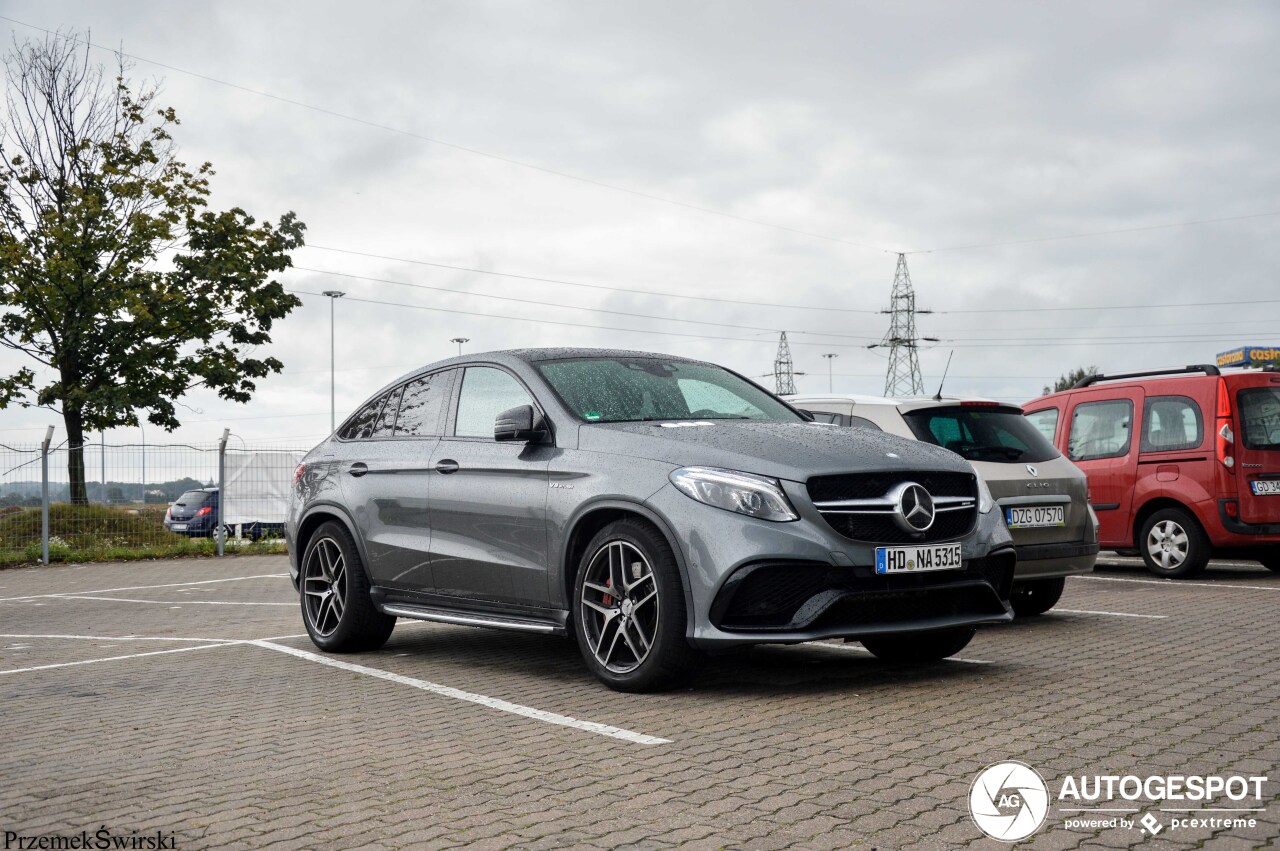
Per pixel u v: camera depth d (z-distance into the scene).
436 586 6.78
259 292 28.62
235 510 19.91
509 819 3.61
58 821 3.73
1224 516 10.95
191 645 8.12
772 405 6.92
